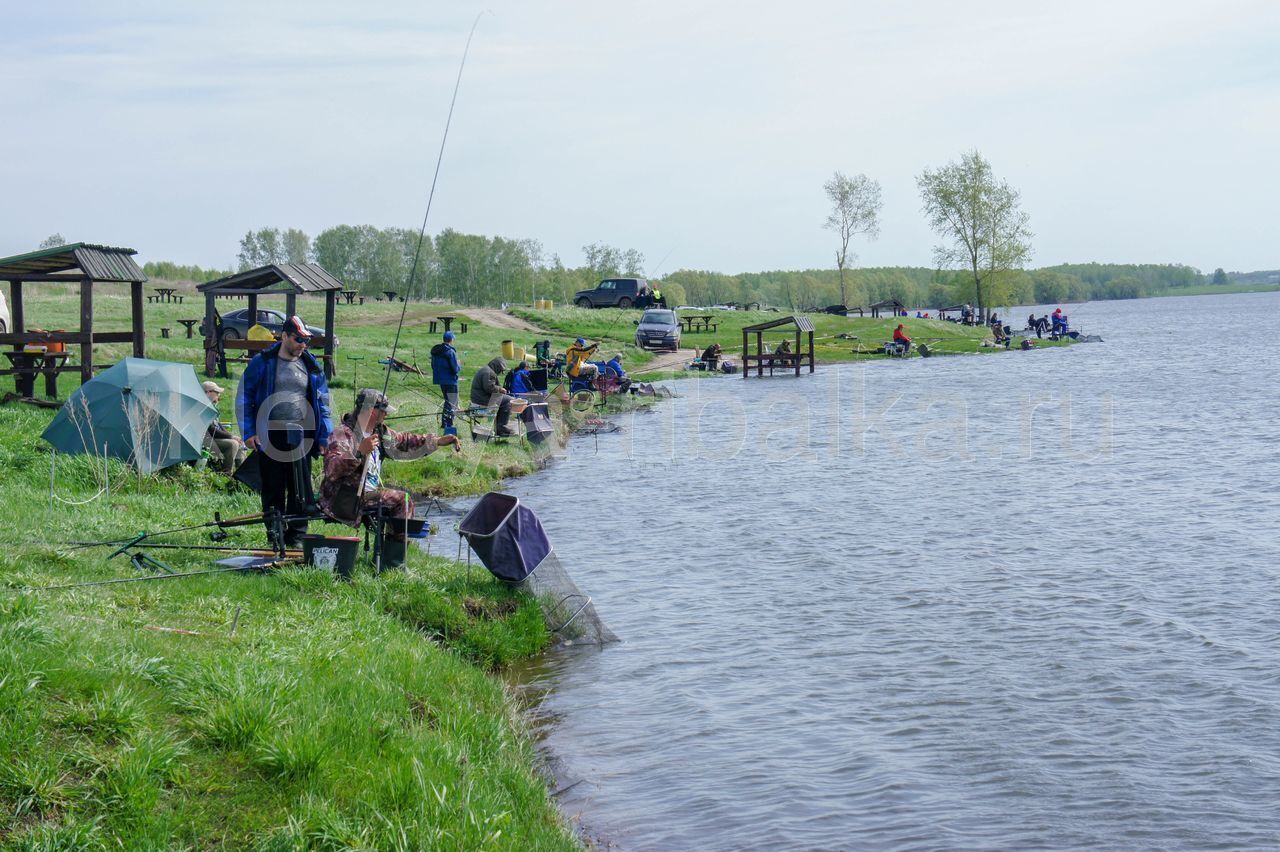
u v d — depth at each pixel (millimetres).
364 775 6105
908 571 13766
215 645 7590
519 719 8758
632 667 10273
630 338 55375
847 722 8906
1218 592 12633
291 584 9891
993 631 11258
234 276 27297
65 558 9562
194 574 9656
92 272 19781
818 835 7074
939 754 8289
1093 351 65875
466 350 43469
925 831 7125
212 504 13977
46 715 5664
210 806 5539
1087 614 11828
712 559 14484
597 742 8547
